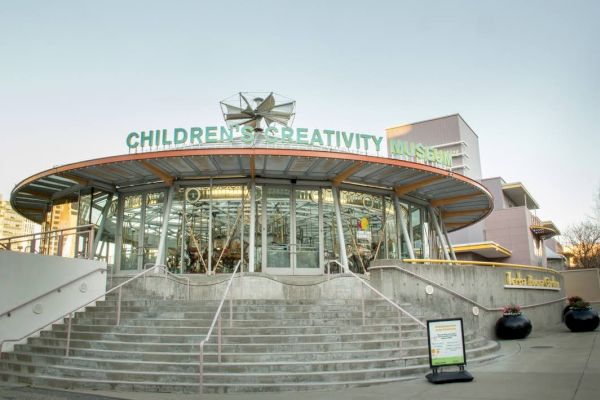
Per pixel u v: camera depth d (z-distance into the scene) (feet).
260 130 73.97
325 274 66.90
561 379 32.65
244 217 67.31
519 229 145.48
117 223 70.69
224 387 31.96
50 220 79.10
